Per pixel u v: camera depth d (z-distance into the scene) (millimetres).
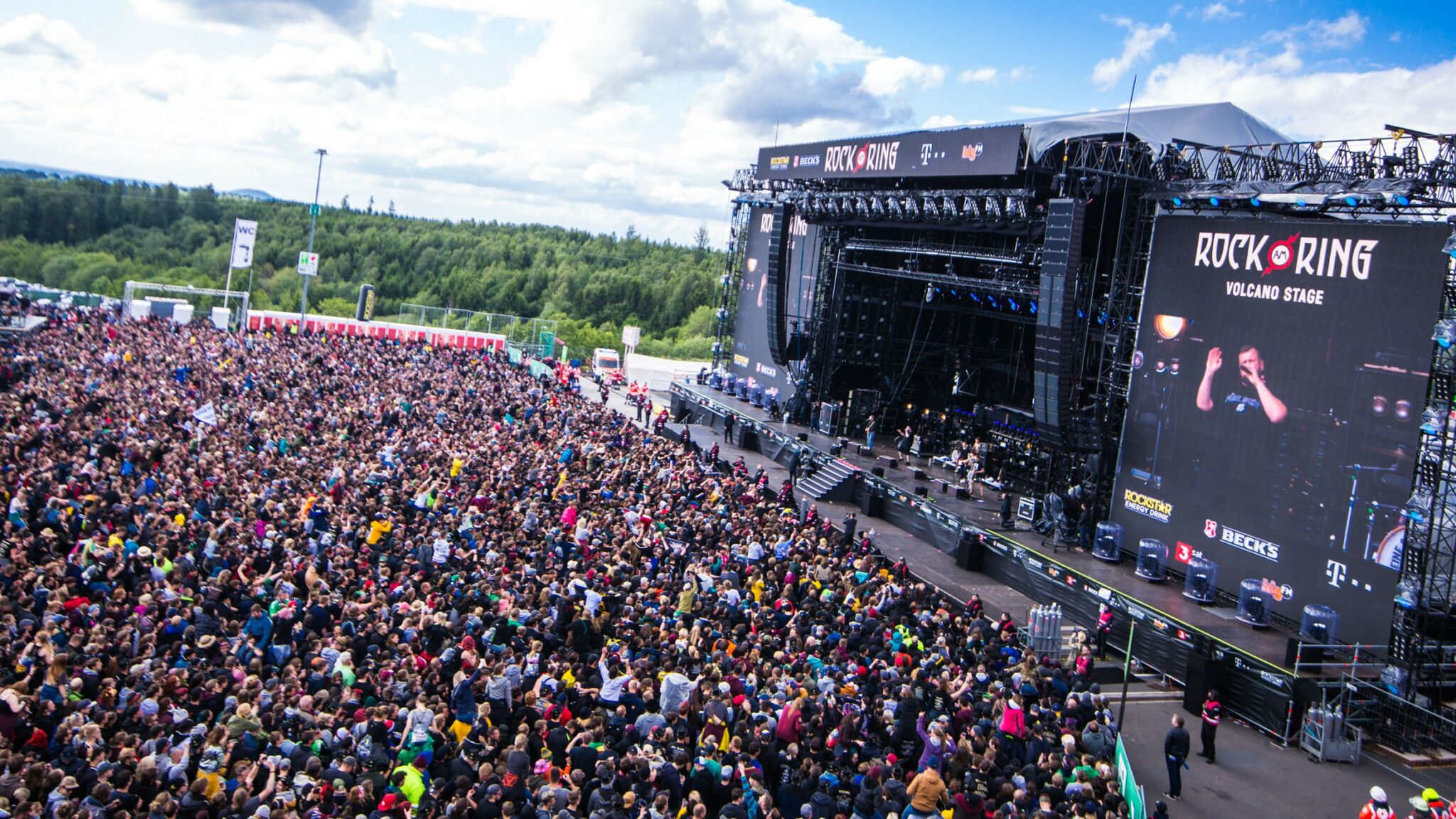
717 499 30312
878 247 42969
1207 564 26719
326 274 160500
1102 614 25422
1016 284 35469
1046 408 31234
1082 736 16359
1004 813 12281
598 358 80000
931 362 49812
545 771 11914
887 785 12828
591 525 24797
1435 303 22031
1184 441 28219
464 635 16250
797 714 14133
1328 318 24328
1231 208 27922
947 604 26031
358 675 14492
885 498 37844
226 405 35781
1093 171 29609
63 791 9648
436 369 54375
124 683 12977
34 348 45656
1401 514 22453
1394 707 21172
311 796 10711
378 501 24672
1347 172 24359
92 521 19562
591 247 184125
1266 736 21453
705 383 60469
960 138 35812
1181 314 28500
